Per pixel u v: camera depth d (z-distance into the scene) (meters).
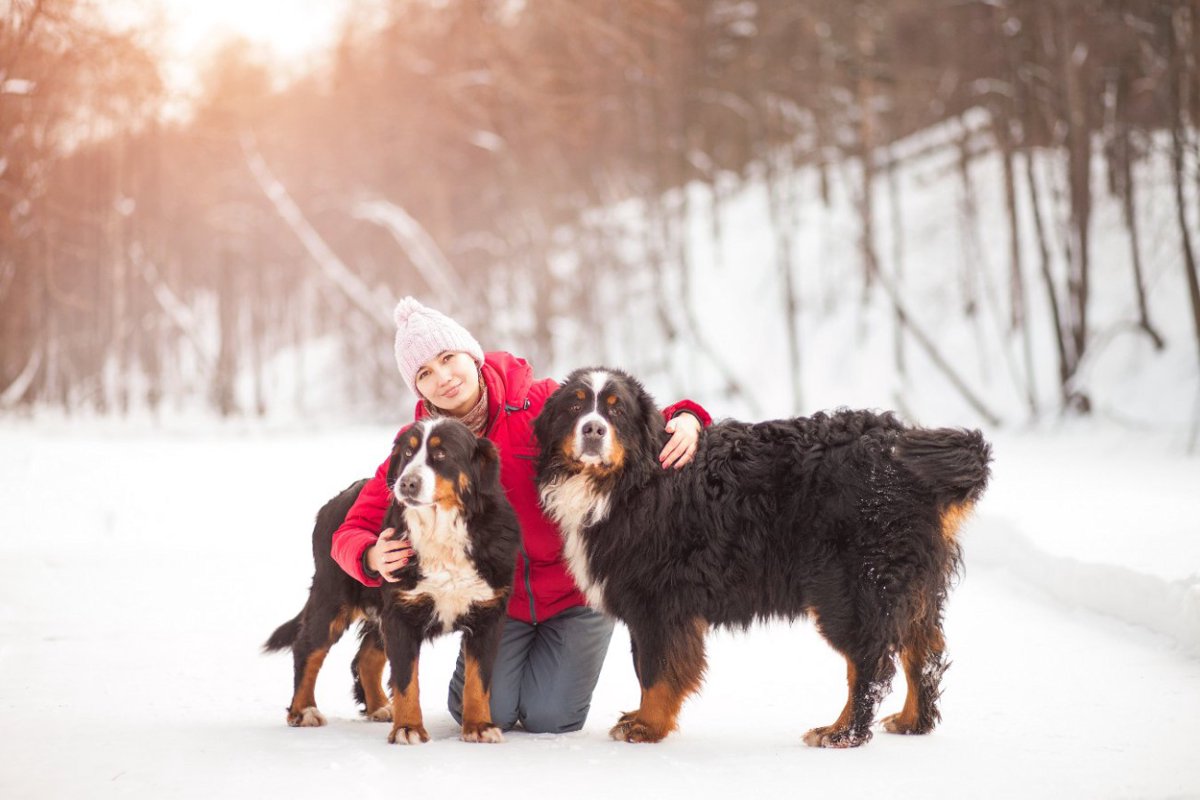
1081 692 4.53
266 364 41.38
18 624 6.50
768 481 4.16
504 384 4.62
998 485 11.09
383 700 4.41
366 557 3.90
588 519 4.17
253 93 29.39
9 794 3.15
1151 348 19.52
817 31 27.02
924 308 24.62
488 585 3.92
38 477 11.19
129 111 18.27
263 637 6.20
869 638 3.97
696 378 25.25
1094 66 21.58
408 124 29.62
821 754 3.76
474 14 27.62
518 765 3.57
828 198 28.67
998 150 26.14
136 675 5.19
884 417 4.25
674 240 30.14
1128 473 12.42
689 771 3.51
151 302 32.91
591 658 4.41
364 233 32.59
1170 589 5.47
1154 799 3.10
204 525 10.30
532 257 29.42
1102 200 23.22
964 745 3.82
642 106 28.72
